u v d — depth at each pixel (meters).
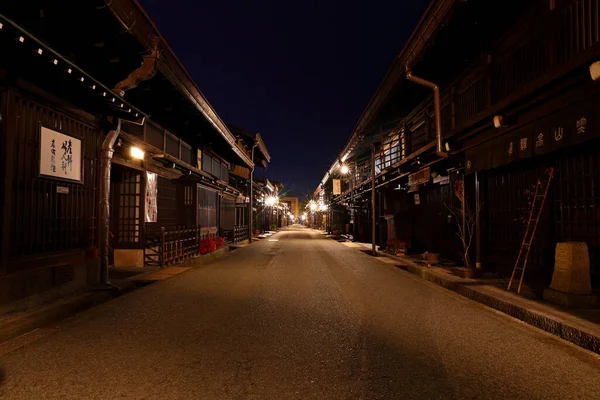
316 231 58.16
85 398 3.62
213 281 10.64
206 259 16.77
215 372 4.25
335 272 12.61
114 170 13.19
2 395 3.67
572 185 8.17
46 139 7.48
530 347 5.16
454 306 7.64
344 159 33.62
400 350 5.02
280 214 82.19
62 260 8.00
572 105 6.65
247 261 15.95
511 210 10.38
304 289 9.48
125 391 3.77
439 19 9.59
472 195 12.37
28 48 6.06
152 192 14.19
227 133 21.34
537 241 9.22
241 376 4.15
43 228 7.52
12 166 6.62
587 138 6.29
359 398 3.66
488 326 6.18
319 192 63.56
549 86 6.73
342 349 5.04
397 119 20.33
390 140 24.02
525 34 9.07
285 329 5.94
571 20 7.32
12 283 6.48
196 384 3.94
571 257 7.11
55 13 8.21
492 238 11.34
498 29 9.90
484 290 8.57
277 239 34.78
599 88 6.00
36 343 5.21
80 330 5.84
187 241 16.23
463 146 10.99
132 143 12.01
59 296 7.67
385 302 8.00
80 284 8.42
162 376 4.13
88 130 9.12
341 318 6.65
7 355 4.75
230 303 7.79
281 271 12.81
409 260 15.61
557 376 4.20
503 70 9.93
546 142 7.36
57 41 8.87
